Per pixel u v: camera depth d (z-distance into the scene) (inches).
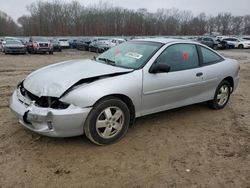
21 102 150.5
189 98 193.3
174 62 181.6
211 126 188.7
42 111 136.3
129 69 161.6
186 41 195.5
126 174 127.6
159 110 176.4
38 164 132.8
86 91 139.3
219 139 168.1
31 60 700.7
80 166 132.6
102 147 151.0
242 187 121.5
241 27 3024.1
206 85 202.4
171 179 125.2
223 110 225.0
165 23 2760.8
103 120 148.4
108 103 146.8
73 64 175.3
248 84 356.2
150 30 2721.5
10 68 505.0
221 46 1363.2
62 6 2682.1
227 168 135.7
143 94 162.1
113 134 154.8
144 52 176.6
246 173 132.1
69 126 137.3
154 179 124.7
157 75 167.9
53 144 152.2
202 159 143.3
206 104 230.7
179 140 164.4
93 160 138.0
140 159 140.7
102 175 126.3
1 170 127.0
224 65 215.9
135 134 169.8
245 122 199.0
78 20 2687.0
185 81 184.1
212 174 130.2
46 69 169.2
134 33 2682.1
